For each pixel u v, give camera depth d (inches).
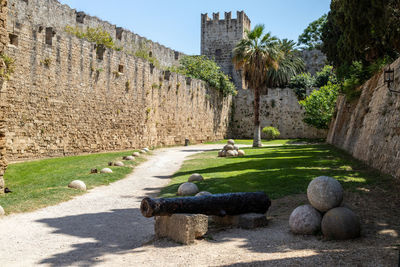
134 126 1293.1
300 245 248.4
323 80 2183.8
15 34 815.7
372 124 703.1
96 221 363.6
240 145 1609.3
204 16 2610.7
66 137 975.6
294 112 2203.5
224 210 311.9
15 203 434.6
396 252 210.7
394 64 641.0
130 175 719.1
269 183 525.0
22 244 282.4
